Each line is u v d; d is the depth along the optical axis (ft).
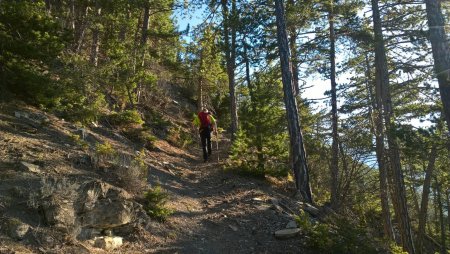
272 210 32.01
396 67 47.21
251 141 44.27
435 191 81.05
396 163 45.50
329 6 51.52
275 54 51.42
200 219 28.04
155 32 64.34
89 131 38.81
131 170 26.76
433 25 33.73
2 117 29.78
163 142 53.21
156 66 68.08
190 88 92.53
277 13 43.52
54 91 35.88
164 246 22.89
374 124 50.96
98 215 21.66
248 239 26.58
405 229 44.32
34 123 31.53
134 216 23.58
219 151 57.57
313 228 26.91
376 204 60.34
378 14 46.85
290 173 49.55
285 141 49.08
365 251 25.44
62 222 19.75
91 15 57.88
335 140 51.67
